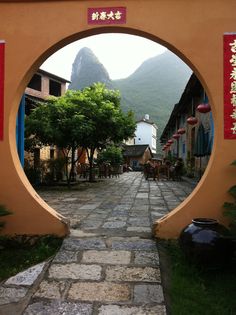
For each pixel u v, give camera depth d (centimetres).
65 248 450
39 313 312
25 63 493
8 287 359
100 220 628
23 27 494
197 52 468
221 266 377
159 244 464
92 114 1315
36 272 389
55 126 1222
